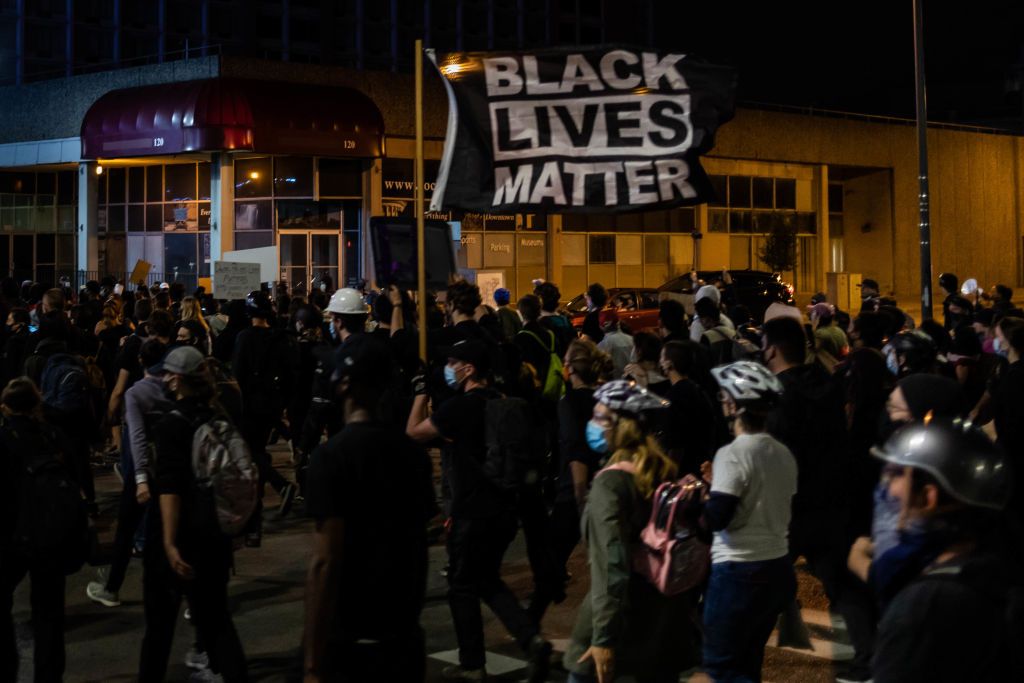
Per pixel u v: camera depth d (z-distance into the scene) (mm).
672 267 42906
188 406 5672
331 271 34750
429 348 8977
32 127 37688
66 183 40344
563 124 9008
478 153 9023
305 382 11836
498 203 9016
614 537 4793
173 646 7062
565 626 7438
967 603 2488
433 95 35844
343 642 3848
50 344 10414
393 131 35062
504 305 12812
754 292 30000
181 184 35656
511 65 8977
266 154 32500
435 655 6824
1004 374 7324
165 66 34062
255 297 10477
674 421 6473
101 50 82375
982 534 2621
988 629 2480
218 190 33719
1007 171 57500
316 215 34500
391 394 8312
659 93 8992
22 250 40625
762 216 46062
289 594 8234
